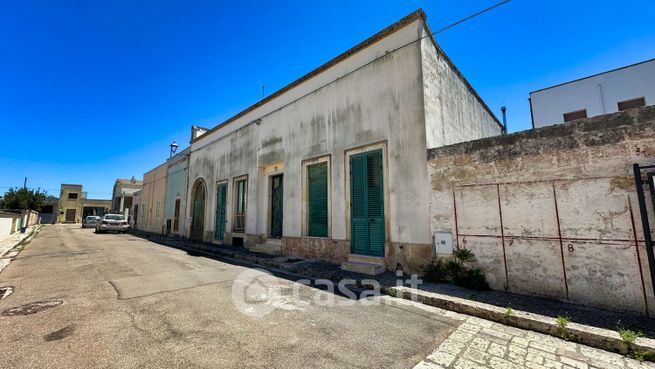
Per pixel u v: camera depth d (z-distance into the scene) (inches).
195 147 716.0
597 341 138.4
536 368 118.8
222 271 309.7
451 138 328.8
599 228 177.9
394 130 293.6
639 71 521.7
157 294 217.8
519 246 206.7
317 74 386.0
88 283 252.5
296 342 138.9
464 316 179.0
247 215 493.0
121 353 125.7
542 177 200.4
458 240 236.2
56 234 903.1
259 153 480.4
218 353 126.6
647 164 165.3
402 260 272.1
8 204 1541.6
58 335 144.0
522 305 181.0
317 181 374.6
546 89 604.7
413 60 288.4
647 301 161.3
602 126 180.5
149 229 985.5
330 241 340.5
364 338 144.8
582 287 181.5
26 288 235.6
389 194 289.4
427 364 121.0
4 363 116.4
